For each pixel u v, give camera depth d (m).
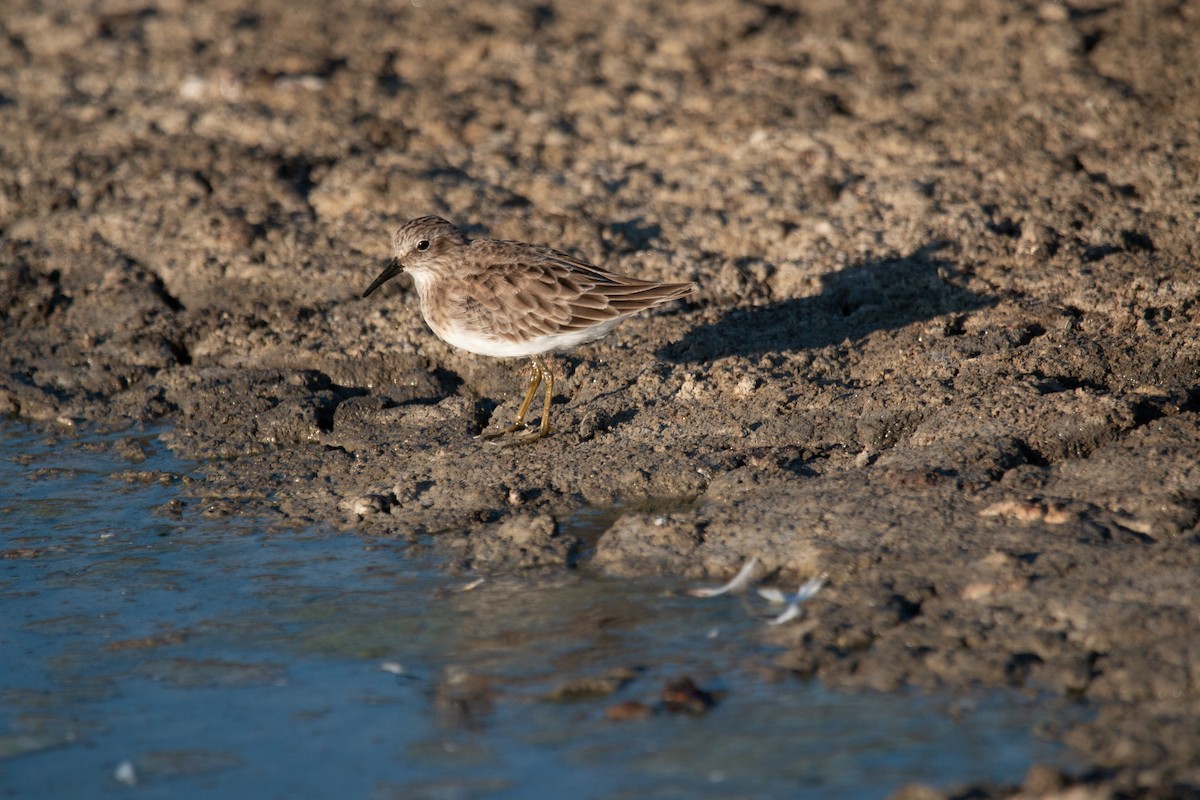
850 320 14.12
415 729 8.41
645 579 10.09
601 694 8.66
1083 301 13.62
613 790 7.62
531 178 17.34
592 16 22.36
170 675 9.21
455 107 19.22
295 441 13.39
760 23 21.27
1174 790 7.07
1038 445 11.23
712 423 12.53
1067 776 7.26
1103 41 19.09
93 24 23.31
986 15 20.41
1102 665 8.28
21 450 13.48
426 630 9.63
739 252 15.63
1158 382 12.10
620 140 18.06
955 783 7.43
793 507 10.70
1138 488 10.23
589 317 12.48
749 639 9.15
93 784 8.00
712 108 18.58
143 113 19.77
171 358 15.04
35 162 18.69
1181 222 14.98
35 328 15.79
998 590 9.15
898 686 8.39
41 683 9.16
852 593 9.38
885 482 10.88
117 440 13.61
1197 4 19.73
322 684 9.01
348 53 21.42
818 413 12.36
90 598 10.40
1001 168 16.28
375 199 17.05
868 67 19.31
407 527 11.33
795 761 7.76
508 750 8.10
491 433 12.89
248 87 19.97
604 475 11.84
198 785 7.94
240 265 16.17
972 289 14.20
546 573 10.37
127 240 16.95
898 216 15.65
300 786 7.88
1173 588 8.86
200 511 11.97
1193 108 17.11
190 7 23.88
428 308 13.26
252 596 10.30
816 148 17.23
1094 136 16.78
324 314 15.30
